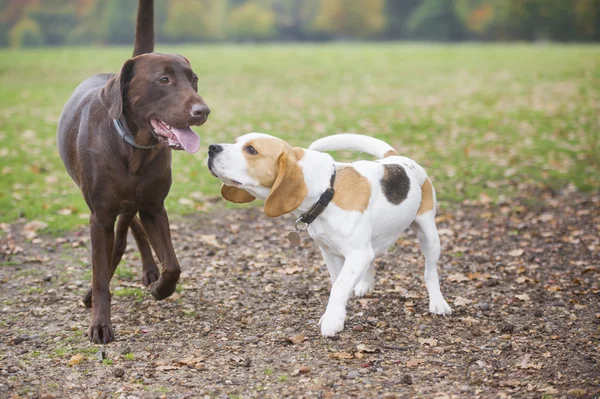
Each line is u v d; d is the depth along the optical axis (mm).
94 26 90875
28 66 28781
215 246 7898
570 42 80375
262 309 5941
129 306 6016
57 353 4988
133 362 4832
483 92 20453
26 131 14484
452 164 11922
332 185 5090
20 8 89812
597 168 11539
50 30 90688
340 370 4660
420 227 5715
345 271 5098
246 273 6965
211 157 4934
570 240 7988
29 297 6215
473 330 5398
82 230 8375
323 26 101625
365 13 99375
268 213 4906
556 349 5023
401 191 5402
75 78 24828
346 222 5051
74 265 7168
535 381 4473
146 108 5020
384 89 21734
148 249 6543
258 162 4891
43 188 10281
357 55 34094
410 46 45531
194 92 5000
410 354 4957
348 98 19844
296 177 4906
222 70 27047
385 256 7504
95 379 4555
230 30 99875
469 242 8039
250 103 18938
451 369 4684
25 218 8805
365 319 5660
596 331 5383
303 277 6844
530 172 11312
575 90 20031
